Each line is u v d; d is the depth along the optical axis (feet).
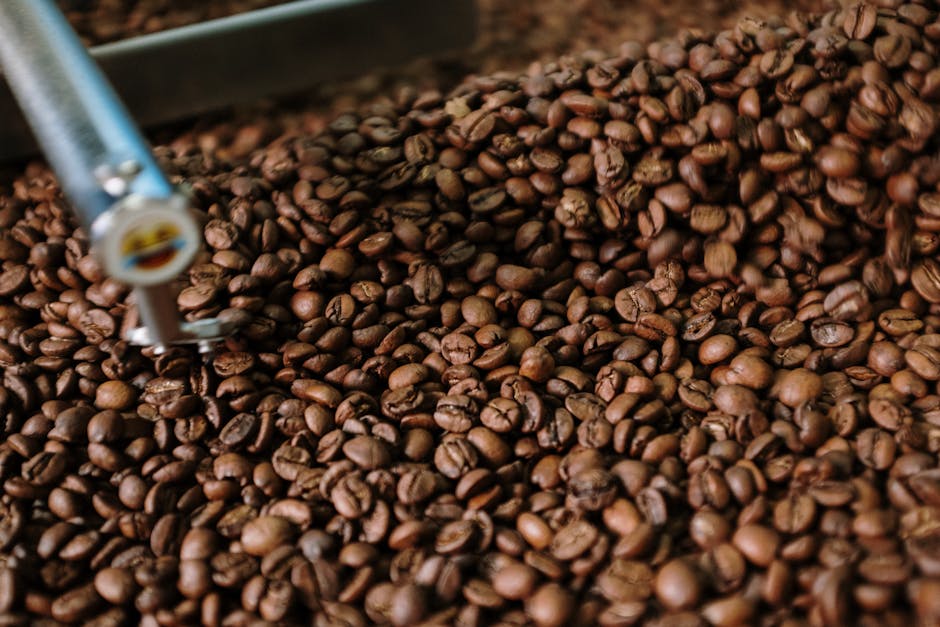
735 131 1.13
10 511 1.01
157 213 0.87
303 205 1.15
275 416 1.08
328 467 1.04
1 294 1.15
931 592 0.91
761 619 0.93
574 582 0.97
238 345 1.10
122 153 0.90
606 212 1.15
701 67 1.16
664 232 1.15
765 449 1.02
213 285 1.11
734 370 1.09
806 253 1.14
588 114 1.16
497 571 0.98
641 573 0.96
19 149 1.27
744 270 1.14
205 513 1.01
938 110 1.12
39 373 1.10
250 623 0.95
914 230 1.13
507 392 1.08
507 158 1.18
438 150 1.20
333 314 1.13
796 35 1.17
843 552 0.95
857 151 1.12
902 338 1.10
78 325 1.12
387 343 1.12
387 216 1.17
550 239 1.18
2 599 0.96
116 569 0.98
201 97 1.30
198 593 0.97
